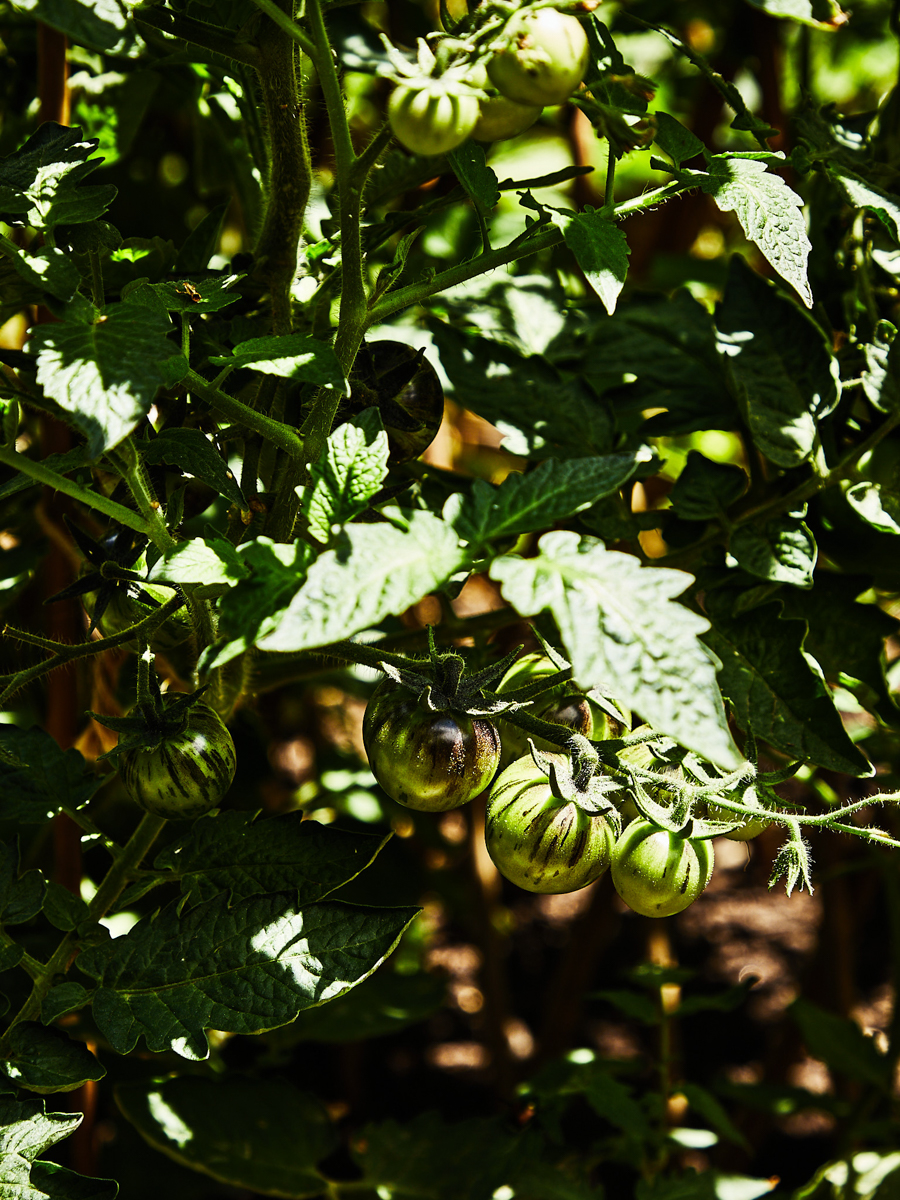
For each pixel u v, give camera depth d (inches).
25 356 34.9
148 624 32.1
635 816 33.4
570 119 52.7
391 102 29.6
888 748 42.8
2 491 33.6
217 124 40.7
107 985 32.6
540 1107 43.9
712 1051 66.7
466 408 38.3
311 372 30.4
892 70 69.2
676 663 28.2
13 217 33.0
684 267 55.6
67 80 39.3
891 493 36.8
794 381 37.3
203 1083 42.5
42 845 47.1
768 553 36.3
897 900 45.9
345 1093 58.1
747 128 34.6
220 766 32.6
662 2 52.7
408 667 32.2
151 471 34.0
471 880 58.2
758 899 78.1
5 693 32.9
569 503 29.1
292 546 29.6
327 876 33.7
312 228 39.6
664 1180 42.1
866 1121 45.8
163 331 29.8
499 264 31.9
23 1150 32.2
